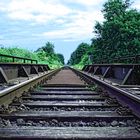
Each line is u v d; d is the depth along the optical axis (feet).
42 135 10.69
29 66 47.57
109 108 17.81
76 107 17.88
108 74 38.88
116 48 118.73
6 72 30.58
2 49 72.49
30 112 15.53
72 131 11.38
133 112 14.75
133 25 117.60
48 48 304.30
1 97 16.01
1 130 11.51
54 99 21.18
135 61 27.32
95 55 133.39
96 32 133.69
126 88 24.03
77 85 32.24
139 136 10.53
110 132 11.26
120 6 132.46
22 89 23.31
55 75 59.16
